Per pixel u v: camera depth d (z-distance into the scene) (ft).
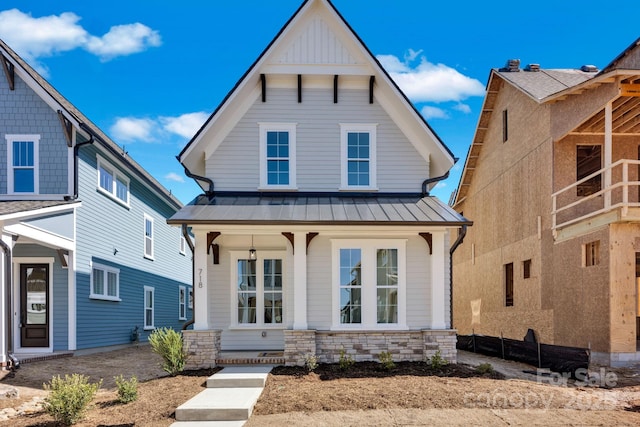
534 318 51.21
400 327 36.86
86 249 48.39
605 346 39.09
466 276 72.64
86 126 45.78
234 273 42.32
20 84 46.09
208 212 36.86
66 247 44.45
